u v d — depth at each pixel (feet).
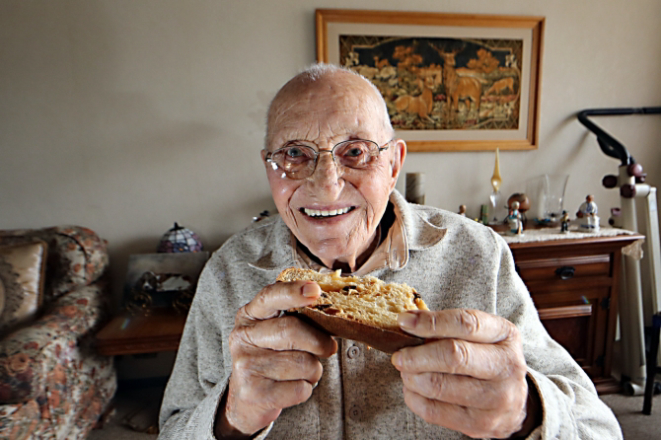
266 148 2.20
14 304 5.25
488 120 7.12
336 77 2.04
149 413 6.28
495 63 6.95
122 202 6.72
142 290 6.14
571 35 7.14
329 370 2.14
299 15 6.57
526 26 6.88
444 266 2.45
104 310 6.19
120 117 6.52
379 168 2.07
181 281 6.16
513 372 1.44
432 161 7.16
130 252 6.84
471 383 1.44
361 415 2.14
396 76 6.79
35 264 5.51
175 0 6.34
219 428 1.78
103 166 6.59
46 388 4.50
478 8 6.84
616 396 6.15
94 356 5.73
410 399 1.55
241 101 6.70
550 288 5.73
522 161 7.38
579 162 7.53
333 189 1.97
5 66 6.18
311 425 2.11
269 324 1.62
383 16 6.55
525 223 6.82
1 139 6.32
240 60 6.59
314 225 2.10
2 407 4.11
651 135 7.64
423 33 6.72
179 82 6.55
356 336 1.55
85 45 6.28
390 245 2.41
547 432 1.59
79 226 6.52
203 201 6.88
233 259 2.61
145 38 6.38
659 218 7.84
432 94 6.91
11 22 6.11
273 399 1.61
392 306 1.69
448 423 1.51
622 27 7.25
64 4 6.15
